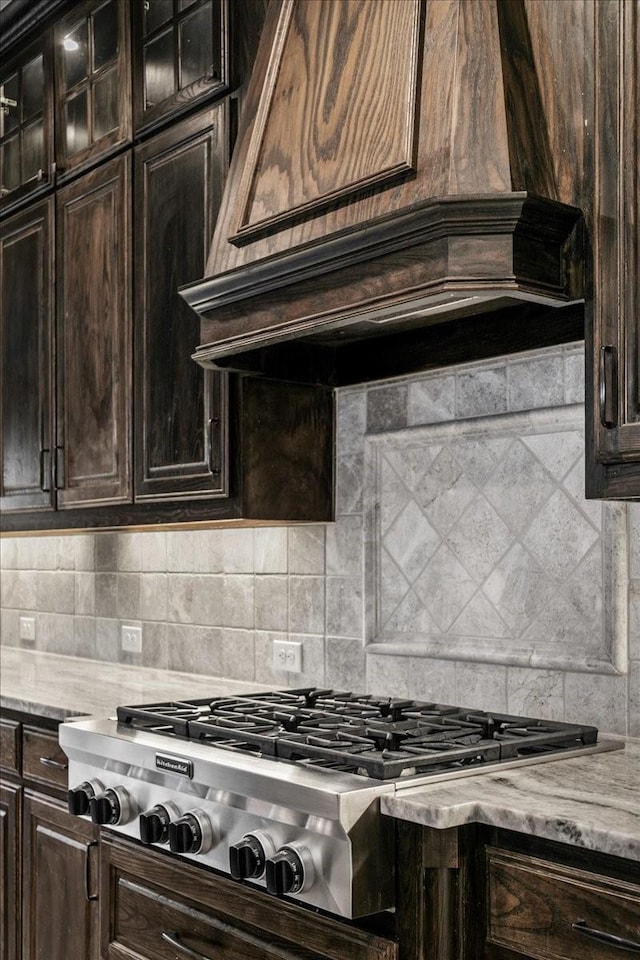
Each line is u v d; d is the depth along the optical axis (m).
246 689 2.67
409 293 1.71
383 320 2.17
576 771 1.64
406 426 2.36
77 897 2.30
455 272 1.64
